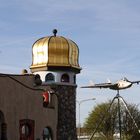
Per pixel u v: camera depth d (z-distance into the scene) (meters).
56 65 39.12
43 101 36.56
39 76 36.31
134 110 64.88
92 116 71.00
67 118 39.16
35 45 40.12
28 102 33.06
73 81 40.03
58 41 39.75
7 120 30.34
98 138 66.38
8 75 30.55
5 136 29.94
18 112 31.67
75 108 40.09
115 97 25.66
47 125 36.22
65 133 38.78
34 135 33.69
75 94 40.16
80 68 40.72
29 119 33.09
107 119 62.09
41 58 39.66
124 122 61.78
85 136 72.88
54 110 37.69
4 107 30.03
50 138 37.06
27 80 33.72
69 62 39.56
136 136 57.50
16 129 31.36
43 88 38.06
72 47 40.00
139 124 63.75
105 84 24.88
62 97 39.06
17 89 31.66
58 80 39.09
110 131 64.12
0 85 29.67
